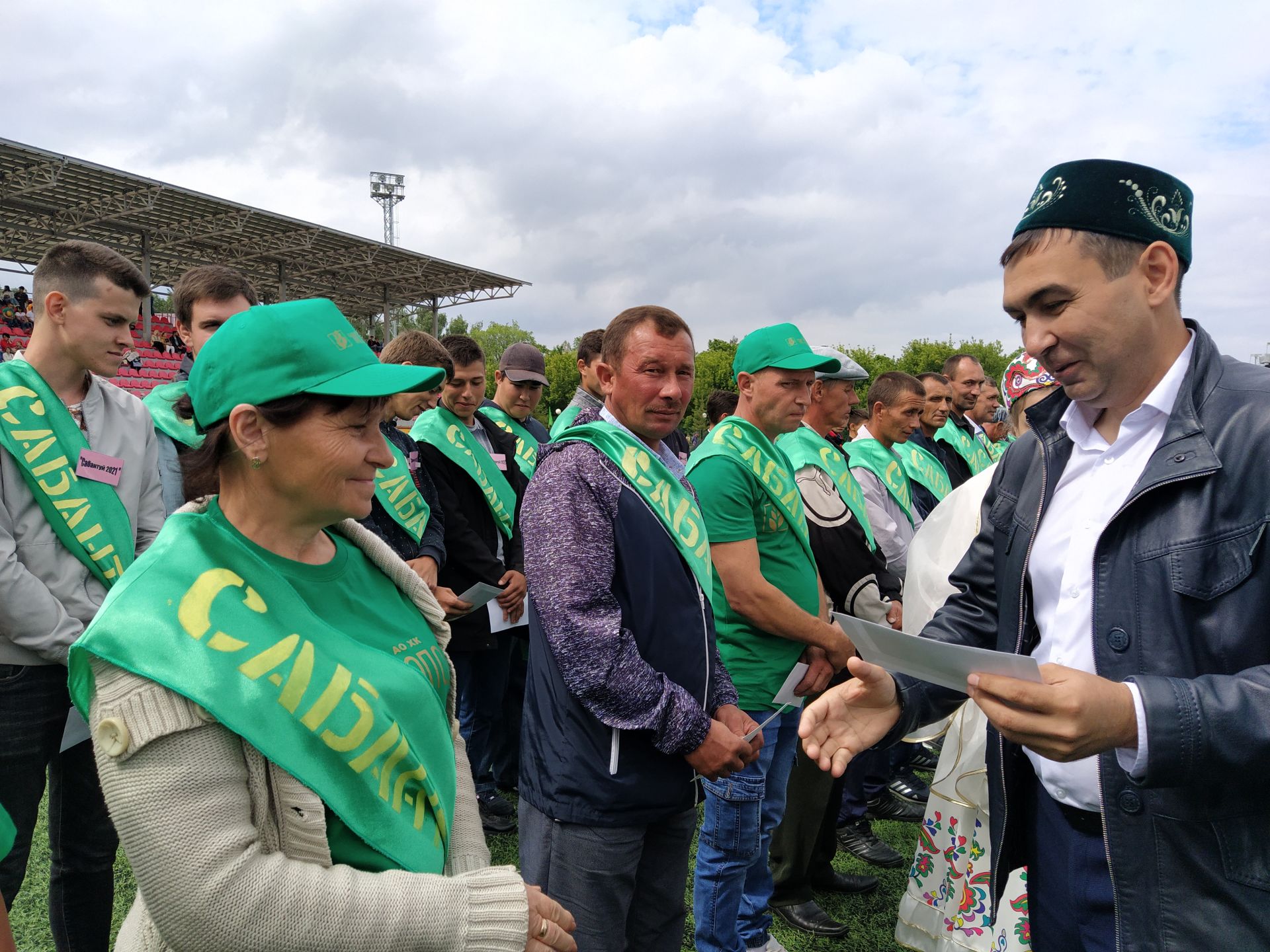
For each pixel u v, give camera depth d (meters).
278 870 0.99
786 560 2.57
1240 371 1.23
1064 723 1.07
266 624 1.07
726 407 5.86
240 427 1.10
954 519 2.69
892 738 1.52
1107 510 1.32
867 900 3.13
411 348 3.39
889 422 3.97
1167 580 1.19
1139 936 1.23
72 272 2.20
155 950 1.04
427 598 1.44
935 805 2.57
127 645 0.98
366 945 0.99
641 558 1.79
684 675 1.82
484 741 3.71
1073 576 1.36
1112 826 1.25
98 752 0.98
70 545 2.16
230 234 23.09
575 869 1.76
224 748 1.01
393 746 1.14
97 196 19.16
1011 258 1.30
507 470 4.10
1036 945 1.52
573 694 1.72
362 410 1.13
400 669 1.23
